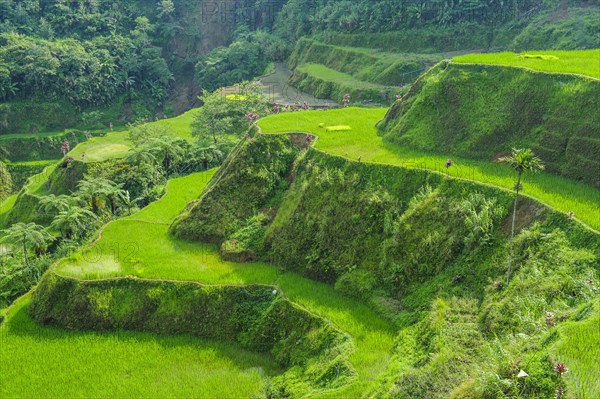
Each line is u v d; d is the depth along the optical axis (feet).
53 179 286.25
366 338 120.37
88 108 447.83
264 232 165.58
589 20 343.87
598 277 103.91
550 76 158.71
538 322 97.50
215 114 307.58
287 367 125.59
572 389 74.33
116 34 515.09
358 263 143.84
